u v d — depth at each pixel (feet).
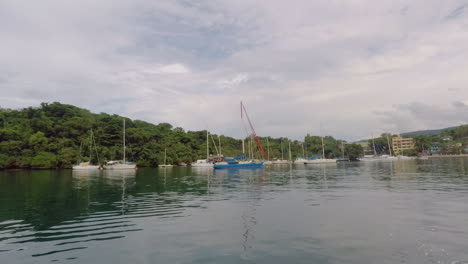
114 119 381.19
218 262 29.86
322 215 50.24
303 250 32.91
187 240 37.47
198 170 240.94
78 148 307.17
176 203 66.28
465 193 71.51
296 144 549.54
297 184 105.70
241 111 294.05
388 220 45.60
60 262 30.73
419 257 30.35
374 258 30.19
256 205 61.41
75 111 382.63
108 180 139.54
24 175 186.50
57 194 85.40
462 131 634.02
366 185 96.94
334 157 525.34
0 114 316.40
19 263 30.63
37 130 309.01
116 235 40.29
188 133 478.59
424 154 550.36
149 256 32.01
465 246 33.27
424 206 56.03
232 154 420.77
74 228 44.57
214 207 60.23
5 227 45.70
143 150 348.38
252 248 33.94
